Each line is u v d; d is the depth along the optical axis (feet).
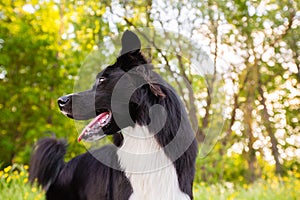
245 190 23.90
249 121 38.32
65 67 40.52
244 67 36.40
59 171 14.43
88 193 12.87
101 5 30.76
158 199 10.71
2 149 39.83
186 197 10.89
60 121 39.24
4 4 42.37
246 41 34.53
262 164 44.50
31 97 39.42
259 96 39.86
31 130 38.45
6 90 40.16
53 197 14.28
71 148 25.84
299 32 32.63
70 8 38.58
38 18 44.34
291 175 24.81
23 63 40.83
